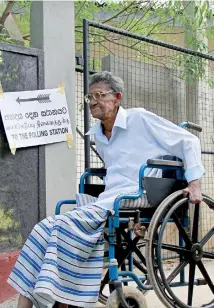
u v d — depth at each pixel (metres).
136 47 5.13
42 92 3.69
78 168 4.18
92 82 3.03
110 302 2.61
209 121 5.41
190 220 3.11
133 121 3.01
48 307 2.61
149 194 2.78
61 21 3.85
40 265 2.52
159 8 5.58
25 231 3.58
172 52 5.05
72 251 2.51
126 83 4.51
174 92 5.00
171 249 2.85
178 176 3.00
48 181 3.71
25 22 5.40
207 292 3.77
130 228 2.74
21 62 3.60
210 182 5.45
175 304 2.76
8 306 3.37
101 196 2.89
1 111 3.46
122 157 3.01
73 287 2.49
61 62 3.83
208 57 4.97
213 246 5.00
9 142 3.48
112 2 5.62
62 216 2.58
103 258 2.69
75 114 3.90
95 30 5.12
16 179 3.54
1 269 3.43
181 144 2.91
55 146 3.76
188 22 5.35
